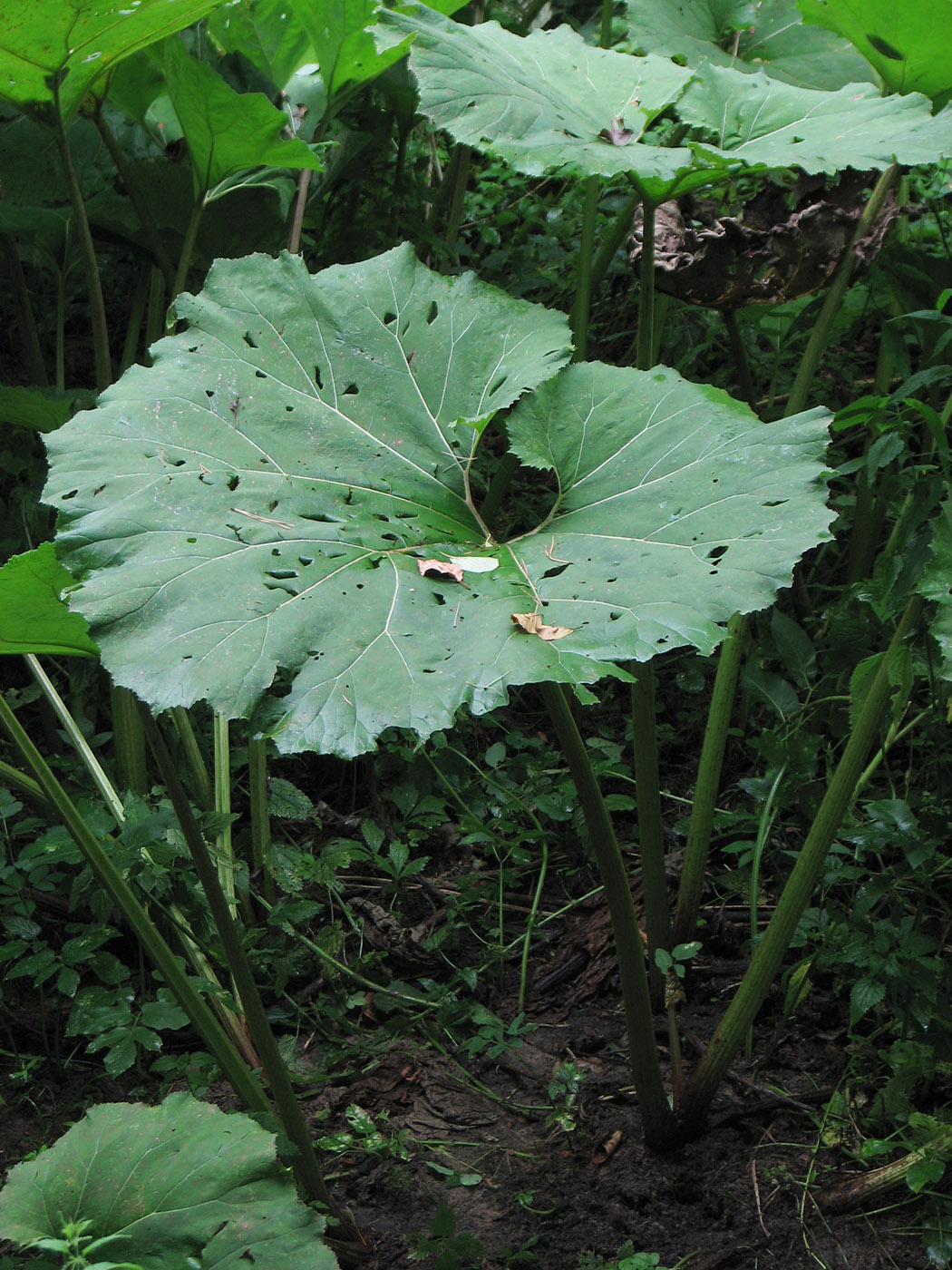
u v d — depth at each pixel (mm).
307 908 1767
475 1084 1736
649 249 1733
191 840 1401
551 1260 1528
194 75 1746
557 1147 1652
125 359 2334
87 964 1829
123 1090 1705
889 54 1811
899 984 1617
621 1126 1665
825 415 1417
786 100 1799
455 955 1915
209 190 1951
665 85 1754
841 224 1840
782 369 2684
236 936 1421
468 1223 1569
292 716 1222
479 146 1605
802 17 1943
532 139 1617
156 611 1272
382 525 1409
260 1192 1288
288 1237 1259
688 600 1281
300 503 1397
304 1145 1471
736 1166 1616
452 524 1457
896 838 1655
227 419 1454
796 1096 1687
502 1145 1659
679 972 1667
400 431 1522
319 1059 1761
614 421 1516
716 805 2090
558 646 1256
